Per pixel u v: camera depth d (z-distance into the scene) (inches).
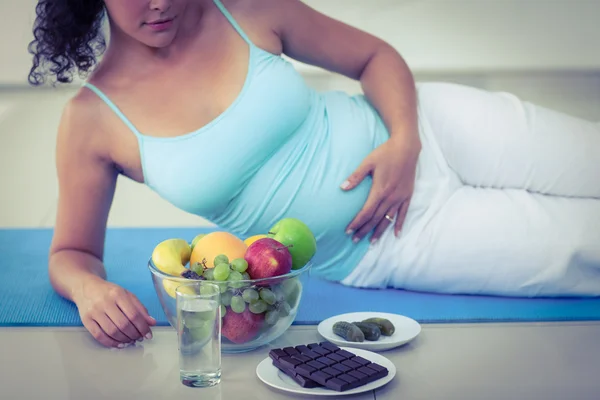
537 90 139.3
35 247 102.5
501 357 64.3
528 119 83.2
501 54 138.1
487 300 83.0
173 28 77.0
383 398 54.8
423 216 83.2
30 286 86.4
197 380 57.1
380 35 134.1
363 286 86.6
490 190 84.5
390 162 81.9
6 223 113.5
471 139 82.6
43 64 84.7
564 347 67.2
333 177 81.0
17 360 64.6
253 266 59.1
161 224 113.4
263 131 78.2
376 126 85.0
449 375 59.7
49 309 78.7
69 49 82.3
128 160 80.4
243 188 80.7
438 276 83.7
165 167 78.7
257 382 57.6
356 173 81.3
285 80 79.4
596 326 74.0
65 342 69.5
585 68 139.9
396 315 71.6
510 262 81.9
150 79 79.4
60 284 78.8
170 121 79.0
